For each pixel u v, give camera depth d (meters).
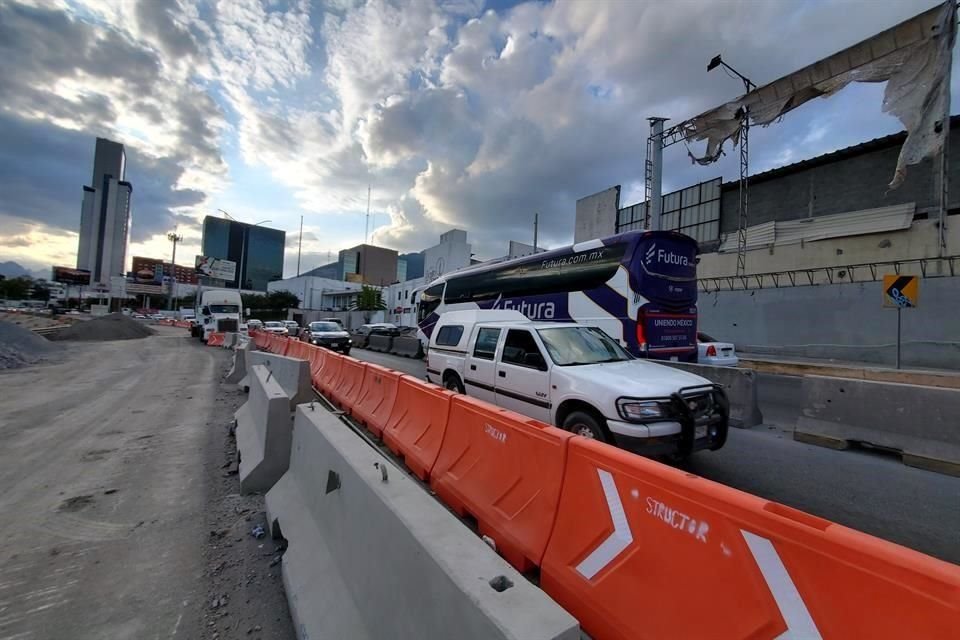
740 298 20.69
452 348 7.54
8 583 2.83
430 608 1.54
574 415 4.88
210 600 2.69
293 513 3.14
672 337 8.90
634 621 1.96
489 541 3.06
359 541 2.13
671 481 1.96
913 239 16.59
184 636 2.39
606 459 2.35
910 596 1.24
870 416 5.93
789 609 1.49
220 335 24.55
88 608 2.60
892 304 11.99
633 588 2.03
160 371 13.40
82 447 5.74
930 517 4.04
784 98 12.79
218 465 5.08
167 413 7.73
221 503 4.05
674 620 1.81
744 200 21.41
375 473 2.25
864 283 16.78
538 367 5.51
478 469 3.53
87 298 104.25
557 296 10.59
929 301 15.22
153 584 2.85
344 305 84.31
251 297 81.81
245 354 11.22
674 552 1.90
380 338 23.34
